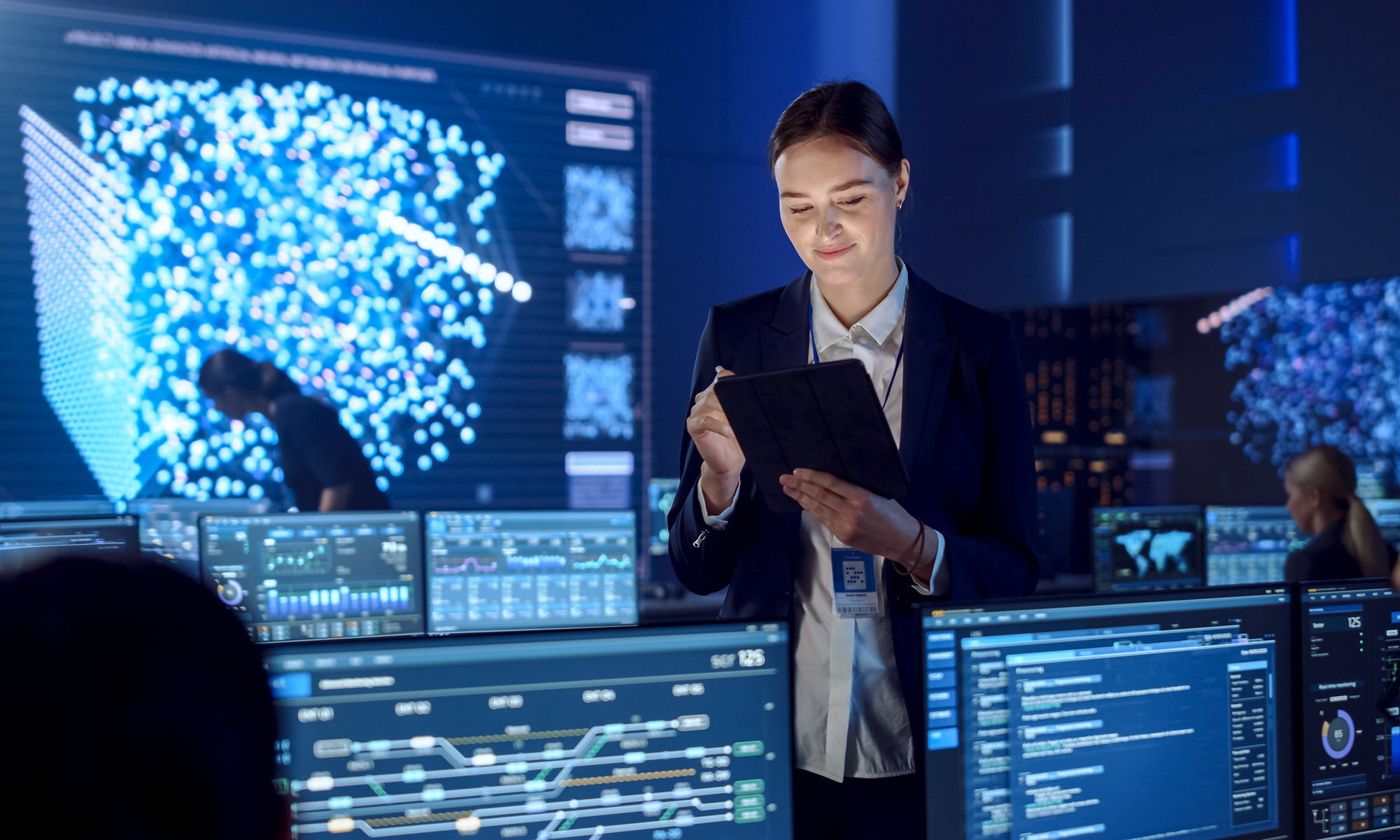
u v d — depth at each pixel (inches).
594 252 215.0
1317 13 157.1
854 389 37.3
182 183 184.4
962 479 47.1
